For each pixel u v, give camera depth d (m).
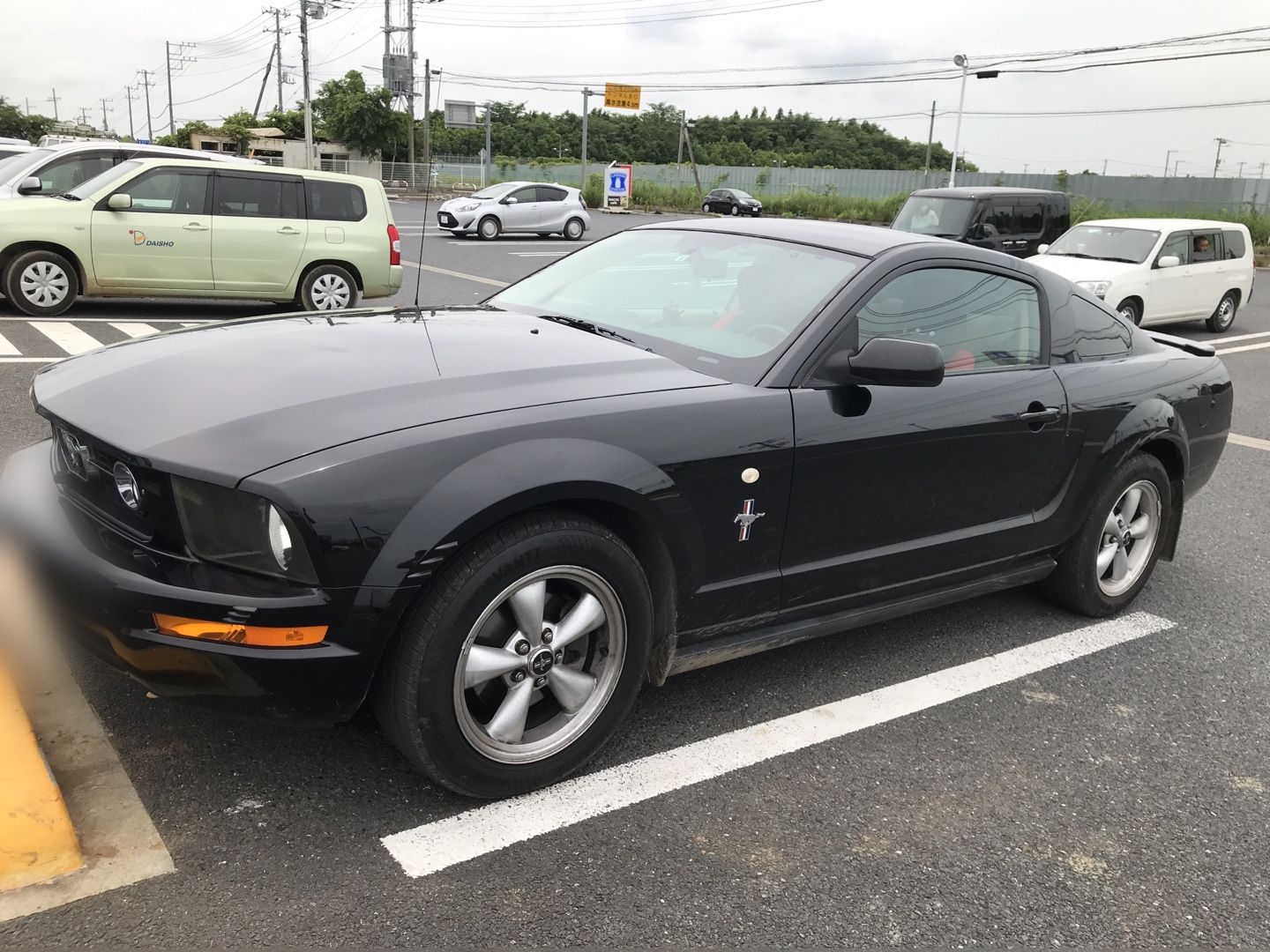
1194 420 4.35
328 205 11.23
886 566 3.33
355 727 2.96
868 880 2.48
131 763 2.70
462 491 2.34
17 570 2.58
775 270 3.42
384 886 2.31
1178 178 44.53
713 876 2.45
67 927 2.11
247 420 2.41
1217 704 3.57
